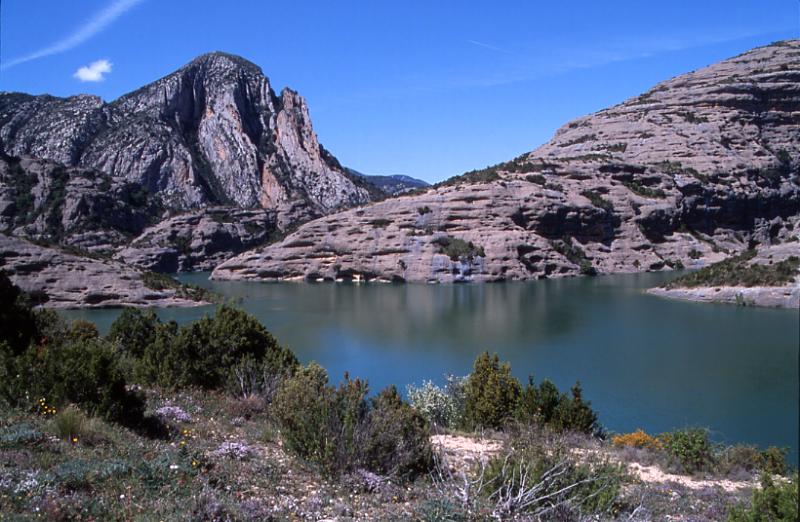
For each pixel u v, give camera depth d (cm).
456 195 12812
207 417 1708
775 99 16325
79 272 8238
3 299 2369
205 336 2273
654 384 3256
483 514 969
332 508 1044
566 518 988
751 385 2611
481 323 6912
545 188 13212
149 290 8494
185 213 18625
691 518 1202
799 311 5319
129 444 1228
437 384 3981
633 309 7038
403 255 12556
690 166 14788
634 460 1892
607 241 13238
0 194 17188
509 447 1303
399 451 1293
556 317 7112
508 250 12000
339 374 4372
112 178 19762
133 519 863
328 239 13375
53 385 1396
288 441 1332
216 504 918
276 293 10794
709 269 7988
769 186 14962
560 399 2298
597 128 16900
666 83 17962
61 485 934
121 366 2219
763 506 987
